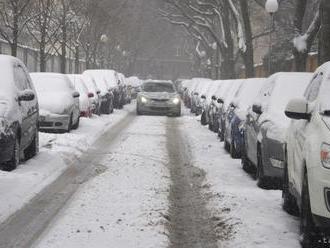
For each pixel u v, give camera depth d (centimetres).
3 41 3447
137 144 1758
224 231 798
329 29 1591
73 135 1831
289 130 883
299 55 2264
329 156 638
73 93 2034
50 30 3709
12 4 2523
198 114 3225
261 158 1064
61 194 1011
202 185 1134
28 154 1353
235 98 1612
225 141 1648
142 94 3145
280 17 4375
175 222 852
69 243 722
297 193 763
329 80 770
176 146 1744
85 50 4844
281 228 792
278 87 1134
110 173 1224
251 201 962
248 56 3219
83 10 4041
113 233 767
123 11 5644
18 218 847
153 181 1144
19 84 1262
